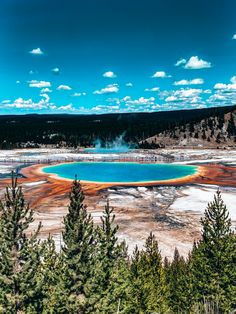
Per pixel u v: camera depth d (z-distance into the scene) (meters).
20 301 18.84
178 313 27.78
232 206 60.72
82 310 20.56
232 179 87.94
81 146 194.38
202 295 26.92
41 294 19.98
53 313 20.44
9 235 18.78
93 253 22.44
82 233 21.25
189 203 63.72
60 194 71.12
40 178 89.81
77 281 20.98
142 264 28.20
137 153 156.38
